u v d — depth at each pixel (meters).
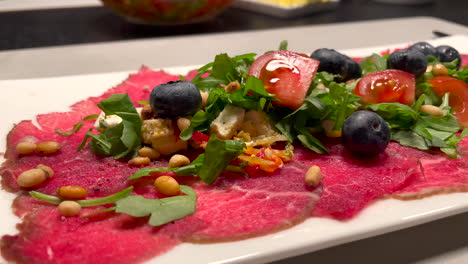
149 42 0.41
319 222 0.20
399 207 0.21
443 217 0.21
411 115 0.25
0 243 0.19
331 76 0.26
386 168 0.23
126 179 0.22
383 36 0.44
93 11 0.53
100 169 0.22
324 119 0.24
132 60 0.37
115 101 0.23
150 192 0.21
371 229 0.20
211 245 0.19
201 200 0.21
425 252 0.21
